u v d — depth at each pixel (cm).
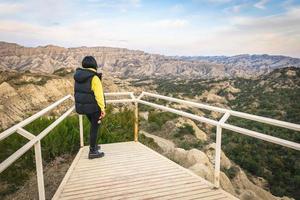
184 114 477
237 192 1321
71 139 690
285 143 300
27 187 518
